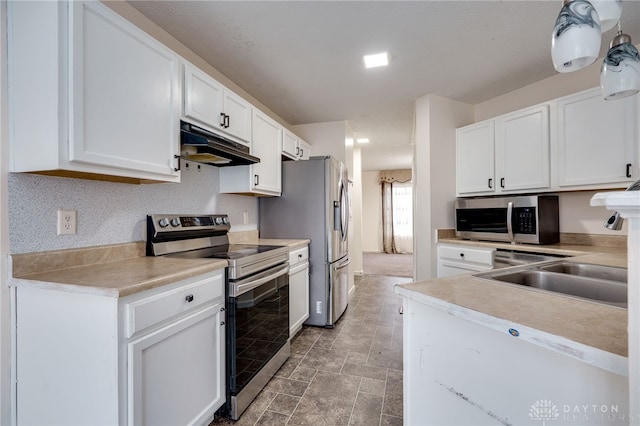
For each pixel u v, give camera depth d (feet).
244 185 7.68
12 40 3.72
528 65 7.97
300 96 9.96
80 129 3.62
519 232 8.00
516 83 9.02
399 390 5.97
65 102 3.52
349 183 13.32
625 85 2.63
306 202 9.41
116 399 3.25
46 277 3.75
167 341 3.92
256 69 8.10
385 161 22.61
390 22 6.16
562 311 2.49
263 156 8.24
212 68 7.96
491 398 2.51
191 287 4.31
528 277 4.41
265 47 7.03
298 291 8.54
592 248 7.30
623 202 1.38
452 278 3.78
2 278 3.68
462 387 2.75
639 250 1.39
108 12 3.98
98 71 3.85
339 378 6.41
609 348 1.80
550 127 7.72
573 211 8.13
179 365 4.12
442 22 6.18
